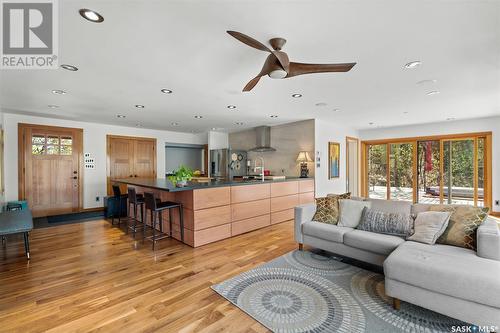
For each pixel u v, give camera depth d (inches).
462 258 77.1
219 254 127.2
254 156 288.7
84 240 150.3
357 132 298.0
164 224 164.2
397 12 68.1
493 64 102.6
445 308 68.7
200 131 307.1
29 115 204.1
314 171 225.9
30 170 207.9
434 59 98.1
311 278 99.9
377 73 112.7
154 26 74.4
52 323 72.4
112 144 255.4
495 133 215.8
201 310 78.7
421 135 257.1
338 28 76.3
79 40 82.4
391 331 68.3
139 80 120.6
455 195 239.9
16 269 109.0
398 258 78.4
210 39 82.4
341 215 124.2
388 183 285.4
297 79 120.3
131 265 113.3
